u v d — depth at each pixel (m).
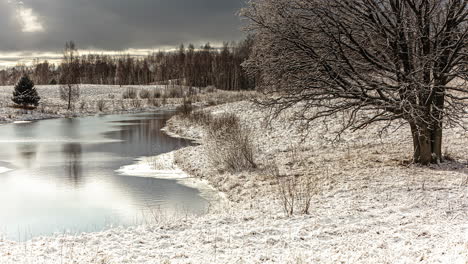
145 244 7.71
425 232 7.53
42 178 16.91
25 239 9.70
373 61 13.11
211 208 11.98
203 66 120.81
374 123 22.77
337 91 13.34
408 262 5.71
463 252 5.90
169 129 35.38
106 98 80.06
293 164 16.28
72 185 15.60
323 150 18.92
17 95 56.31
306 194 11.55
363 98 13.26
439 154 14.27
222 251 7.12
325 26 12.64
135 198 13.58
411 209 9.70
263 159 17.77
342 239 7.53
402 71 12.53
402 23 12.31
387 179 12.52
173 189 14.74
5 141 28.95
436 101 13.73
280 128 25.33
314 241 7.52
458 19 12.89
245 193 13.05
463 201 10.01
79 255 6.98
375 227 8.27
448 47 11.98
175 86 107.56
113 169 18.64
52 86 93.06
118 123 42.62
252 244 7.50
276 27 12.99
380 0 12.81
